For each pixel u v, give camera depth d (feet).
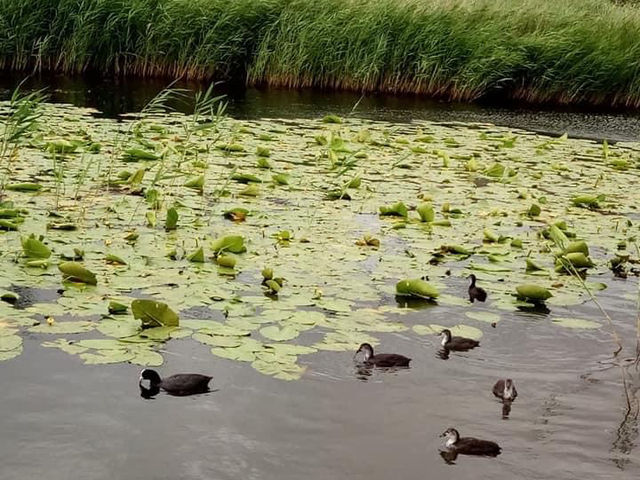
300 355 14.87
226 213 23.63
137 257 19.33
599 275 20.89
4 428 11.83
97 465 11.12
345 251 21.08
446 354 15.46
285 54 55.36
